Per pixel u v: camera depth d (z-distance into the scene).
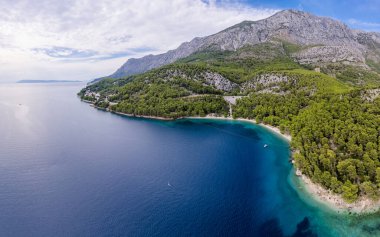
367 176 107.31
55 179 127.62
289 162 148.00
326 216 96.31
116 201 107.44
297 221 94.69
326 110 181.62
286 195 111.81
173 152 169.38
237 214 99.00
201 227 91.38
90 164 147.00
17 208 102.75
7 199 109.19
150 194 113.19
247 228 91.19
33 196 111.56
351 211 97.25
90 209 101.88
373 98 188.25
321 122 161.88
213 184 122.88
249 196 111.69
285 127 199.75
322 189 110.38
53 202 106.88
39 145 183.25
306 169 121.69
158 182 124.50
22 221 94.94
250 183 123.69
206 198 110.25
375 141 131.62
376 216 93.94
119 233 88.56
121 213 99.25
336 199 103.12
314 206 102.75
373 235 85.81
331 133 148.50
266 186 120.44
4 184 122.50
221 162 151.00
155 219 95.69
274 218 96.56
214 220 95.25
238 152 168.62
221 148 177.62
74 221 94.69
